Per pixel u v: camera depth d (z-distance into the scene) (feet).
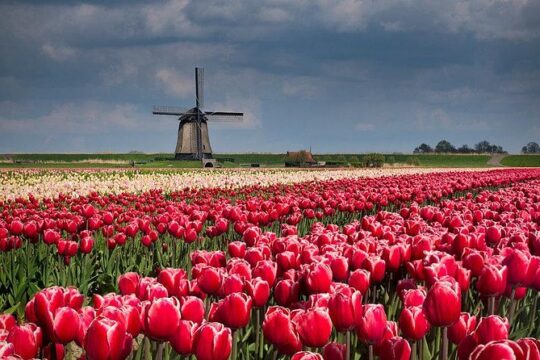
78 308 13.58
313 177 119.96
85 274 30.04
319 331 12.40
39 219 36.40
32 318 12.57
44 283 29.99
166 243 37.19
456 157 459.32
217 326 11.55
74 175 124.88
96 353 10.66
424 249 21.20
